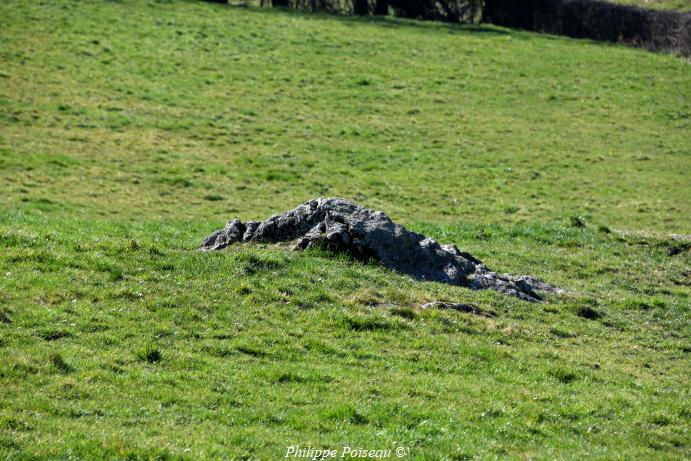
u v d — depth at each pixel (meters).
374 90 103.94
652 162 89.00
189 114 91.12
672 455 26.28
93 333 30.92
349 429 25.09
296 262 40.19
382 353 32.94
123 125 85.94
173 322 33.06
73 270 36.56
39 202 64.31
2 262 36.19
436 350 33.88
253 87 100.75
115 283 35.88
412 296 38.81
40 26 108.56
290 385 28.50
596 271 51.38
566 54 122.94
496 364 33.28
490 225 60.94
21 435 22.09
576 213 72.38
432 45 121.94
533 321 39.47
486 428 26.45
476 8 138.38
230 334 32.78
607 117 101.62
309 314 35.62
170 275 37.41
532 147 91.00
